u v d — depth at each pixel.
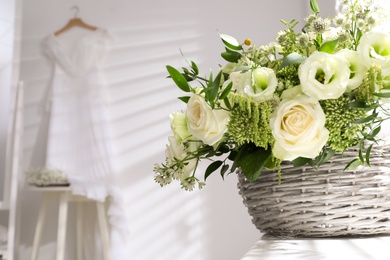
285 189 0.79
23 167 3.39
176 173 0.83
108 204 3.31
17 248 3.28
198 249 3.26
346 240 0.79
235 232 3.25
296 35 0.80
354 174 0.77
